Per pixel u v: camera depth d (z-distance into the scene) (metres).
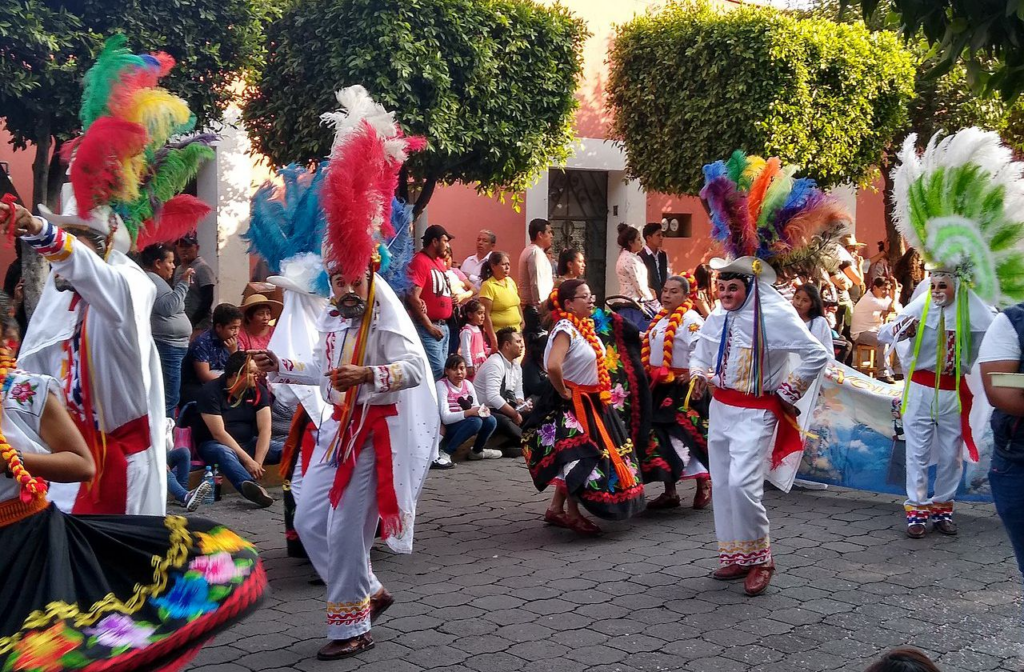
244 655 4.79
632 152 14.00
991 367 4.46
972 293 6.74
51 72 7.89
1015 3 4.98
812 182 6.00
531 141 10.66
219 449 7.35
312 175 5.95
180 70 8.65
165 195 4.68
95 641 3.15
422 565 6.21
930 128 15.29
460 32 9.95
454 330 10.38
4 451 3.16
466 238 14.61
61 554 3.25
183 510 7.23
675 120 13.16
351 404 4.81
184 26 8.60
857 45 12.91
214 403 7.41
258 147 10.43
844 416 8.17
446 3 9.91
